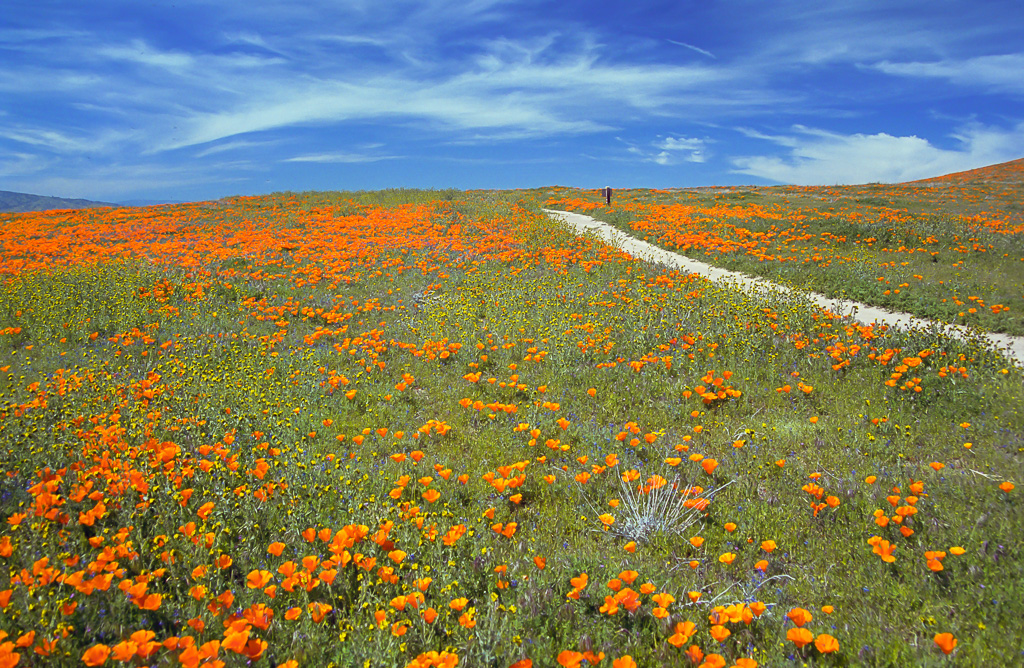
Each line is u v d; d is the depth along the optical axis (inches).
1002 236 739.4
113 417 220.7
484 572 136.3
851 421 228.5
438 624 116.9
